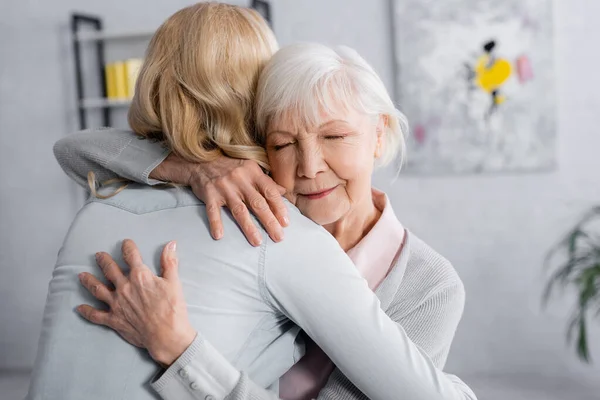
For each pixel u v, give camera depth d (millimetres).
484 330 4223
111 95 4477
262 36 1251
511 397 3830
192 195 1165
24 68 4730
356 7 4254
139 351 1058
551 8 4000
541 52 4031
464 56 4121
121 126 4652
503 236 4176
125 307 1041
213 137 1204
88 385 1051
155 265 1086
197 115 1197
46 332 1111
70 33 4660
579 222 4016
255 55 1225
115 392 1043
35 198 4773
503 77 4082
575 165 4078
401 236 1300
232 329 1075
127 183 1260
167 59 1214
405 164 4254
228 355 1075
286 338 1167
